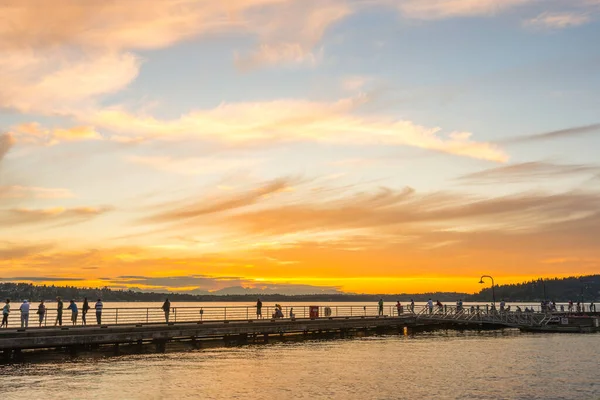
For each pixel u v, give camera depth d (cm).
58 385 3900
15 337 4600
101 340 5175
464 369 4866
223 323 6594
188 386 3972
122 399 3538
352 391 3906
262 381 4212
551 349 6347
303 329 7225
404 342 7175
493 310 9069
